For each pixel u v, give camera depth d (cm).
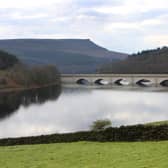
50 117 12344
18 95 19925
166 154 3675
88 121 11369
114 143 4734
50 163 3775
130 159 3612
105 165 3469
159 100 16888
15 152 4572
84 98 18438
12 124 11181
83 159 3822
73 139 5212
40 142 5359
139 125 4900
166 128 4684
